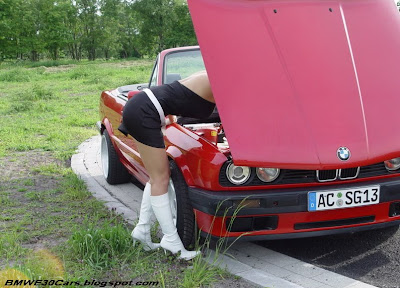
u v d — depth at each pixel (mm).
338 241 4320
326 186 3621
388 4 4363
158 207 3844
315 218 3639
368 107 3781
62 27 69625
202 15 3889
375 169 3688
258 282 3480
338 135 3592
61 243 4254
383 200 3699
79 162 7375
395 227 4555
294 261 3891
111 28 76312
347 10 4168
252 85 3717
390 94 3895
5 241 4293
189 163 3820
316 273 3664
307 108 3684
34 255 4004
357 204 3635
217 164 3561
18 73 27453
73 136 9398
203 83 3758
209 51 3789
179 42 73875
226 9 3957
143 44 75375
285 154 3494
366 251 4102
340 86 3809
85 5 74125
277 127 3594
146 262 3805
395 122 3762
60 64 57750
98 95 16375
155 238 4281
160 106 3727
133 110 3725
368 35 4109
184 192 3920
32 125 10586
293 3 4086
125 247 3953
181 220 3949
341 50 3961
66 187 6008
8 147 8469
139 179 5305
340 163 3479
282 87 3740
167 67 5164
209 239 3805
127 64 45625
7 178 6555
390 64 4039
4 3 63438
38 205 5371
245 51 3824
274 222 3648
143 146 3789
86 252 3896
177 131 4234
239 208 3541
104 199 5586
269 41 3887
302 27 3980
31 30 66500
